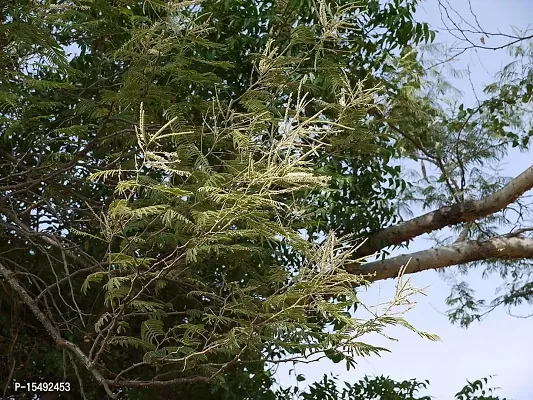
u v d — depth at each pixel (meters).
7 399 6.26
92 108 5.32
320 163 6.09
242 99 5.04
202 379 4.21
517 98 8.77
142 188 5.39
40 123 5.48
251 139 4.40
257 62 6.00
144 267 4.63
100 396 6.20
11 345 5.98
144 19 4.96
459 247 7.89
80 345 6.00
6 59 4.94
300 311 3.94
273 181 3.61
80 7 4.84
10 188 5.23
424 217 7.67
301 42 5.29
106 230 3.79
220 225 3.85
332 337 3.93
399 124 8.47
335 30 5.21
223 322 4.41
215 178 4.14
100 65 5.93
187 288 5.53
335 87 5.27
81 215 6.05
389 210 7.03
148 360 4.22
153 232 4.50
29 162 6.17
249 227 4.35
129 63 5.51
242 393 6.18
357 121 5.05
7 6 4.62
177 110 5.02
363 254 7.30
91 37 5.89
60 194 5.93
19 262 6.21
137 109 5.02
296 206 4.96
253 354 5.33
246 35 6.38
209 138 4.95
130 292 3.95
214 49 6.13
